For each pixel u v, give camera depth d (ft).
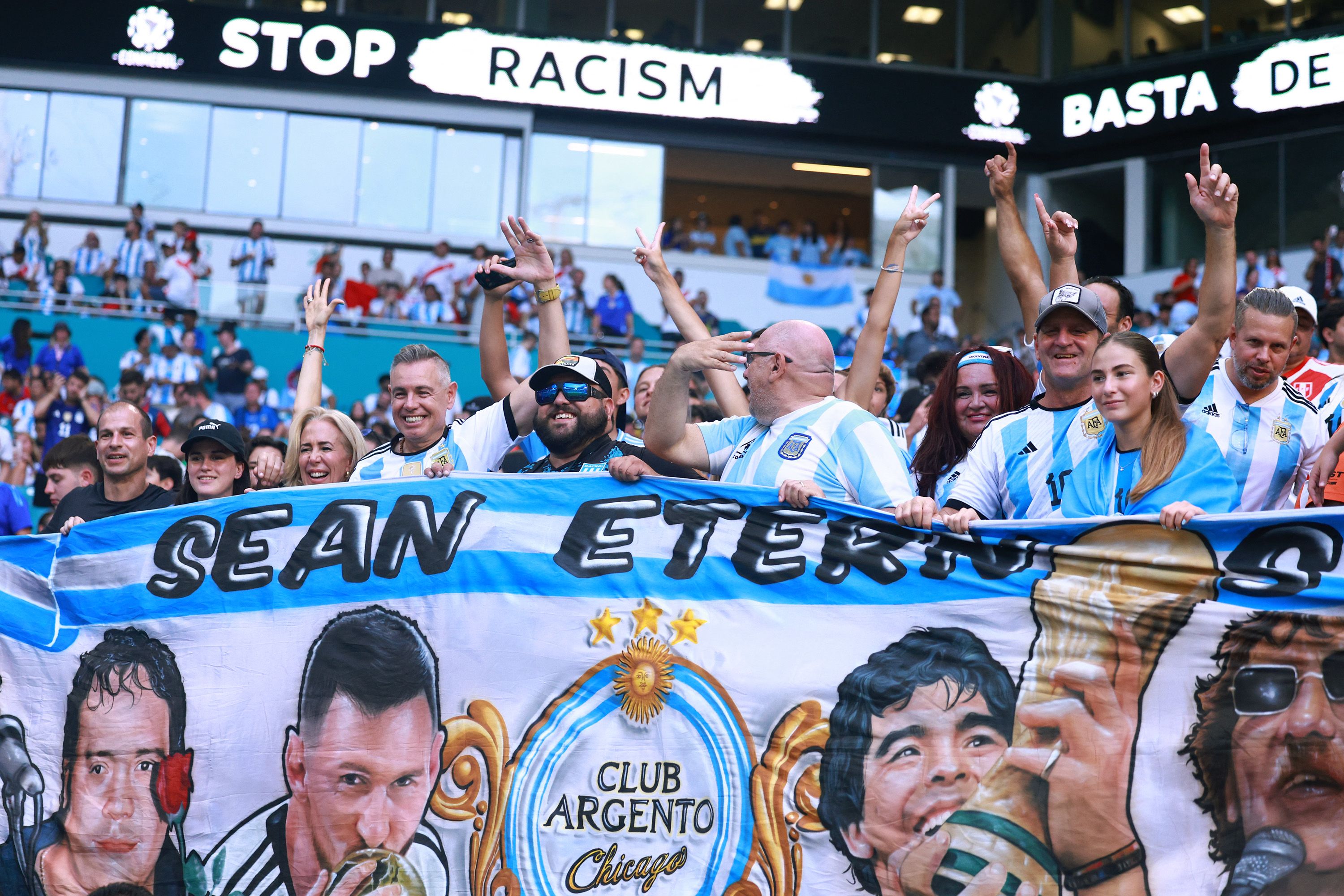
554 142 70.74
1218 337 11.61
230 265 65.10
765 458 12.21
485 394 56.90
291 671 11.63
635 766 11.27
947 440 13.74
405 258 68.80
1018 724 11.00
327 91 68.49
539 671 11.46
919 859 10.89
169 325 53.72
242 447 14.38
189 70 66.80
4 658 11.75
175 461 18.28
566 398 13.16
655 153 71.97
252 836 11.39
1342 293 55.72
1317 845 10.56
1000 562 11.25
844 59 73.87
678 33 73.82
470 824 11.29
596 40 70.13
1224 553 10.91
